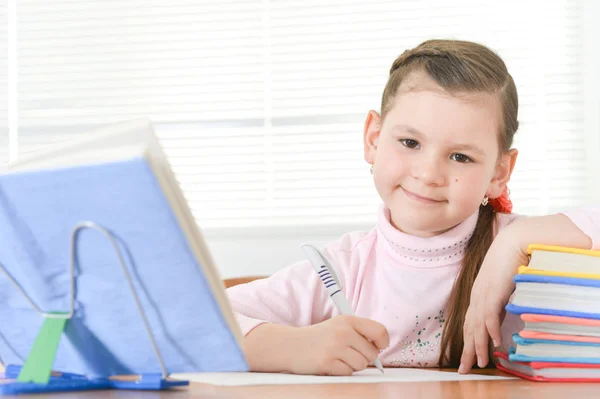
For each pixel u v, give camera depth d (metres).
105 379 0.53
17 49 2.99
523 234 0.79
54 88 2.96
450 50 0.94
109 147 0.49
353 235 1.16
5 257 0.49
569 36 2.74
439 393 0.54
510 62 2.76
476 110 0.91
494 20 2.78
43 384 0.50
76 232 0.46
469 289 1.00
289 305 1.04
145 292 0.46
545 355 0.67
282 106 2.87
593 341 0.68
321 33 2.86
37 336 0.50
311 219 2.82
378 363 0.76
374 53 2.84
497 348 0.92
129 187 0.43
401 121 0.93
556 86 2.74
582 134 2.72
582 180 2.72
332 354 0.73
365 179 2.81
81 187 0.44
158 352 0.49
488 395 0.53
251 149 2.86
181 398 0.48
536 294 0.68
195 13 2.92
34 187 0.45
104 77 2.95
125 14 2.96
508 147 1.00
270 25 2.88
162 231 0.44
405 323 1.03
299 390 0.55
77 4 2.98
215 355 0.48
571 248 0.71
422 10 2.81
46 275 0.49
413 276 1.03
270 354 0.75
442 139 0.91
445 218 0.95
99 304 0.49
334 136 2.83
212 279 0.46
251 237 2.81
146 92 2.93
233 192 2.86
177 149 2.89
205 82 2.90
